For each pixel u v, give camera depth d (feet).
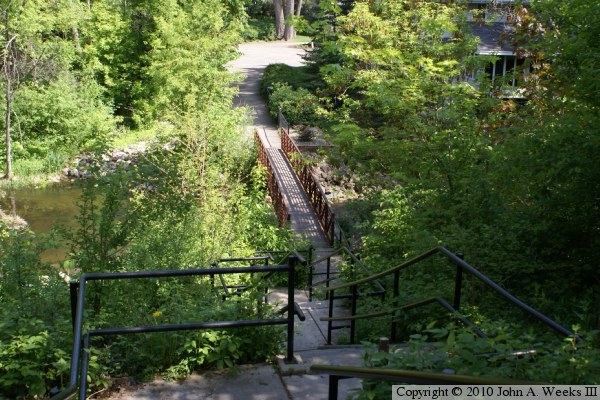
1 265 20.08
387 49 36.37
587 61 24.61
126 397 13.16
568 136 22.93
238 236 41.52
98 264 21.62
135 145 86.84
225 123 59.41
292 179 69.05
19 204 69.31
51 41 90.22
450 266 23.71
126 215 23.52
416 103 34.50
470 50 37.37
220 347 14.66
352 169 40.16
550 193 24.25
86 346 12.67
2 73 79.71
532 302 20.57
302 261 14.44
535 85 34.19
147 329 13.52
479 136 32.60
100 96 97.60
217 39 89.51
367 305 22.63
